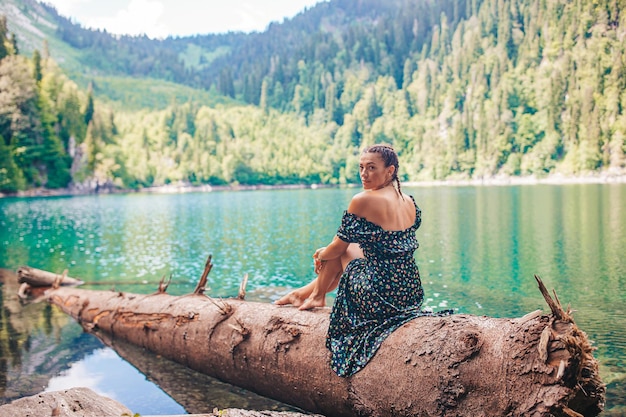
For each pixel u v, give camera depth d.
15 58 89.44
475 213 24.73
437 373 3.17
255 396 4.38
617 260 10.77
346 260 3.99
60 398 3.80
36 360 5.48
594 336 5.57
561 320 2.98
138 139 140.00
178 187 124.81
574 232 15.66
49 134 89.69
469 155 115.19
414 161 125.81
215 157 138.88
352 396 3.57
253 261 12.84
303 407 4.04
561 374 2.77
